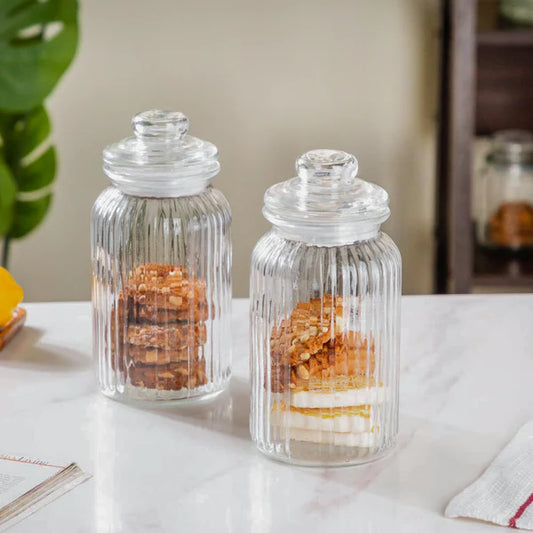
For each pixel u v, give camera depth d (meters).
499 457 1.11
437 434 1.19
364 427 1.10
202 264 1.25
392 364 1.12
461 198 2.50
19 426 1.19
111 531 0.97
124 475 1.08
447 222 2.70
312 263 1.07
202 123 2.77
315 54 2.74
